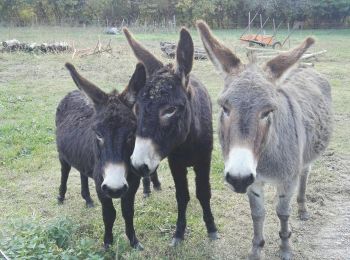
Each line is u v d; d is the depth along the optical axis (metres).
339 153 3.30
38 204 2.54
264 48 9.12
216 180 2.83
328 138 2.20
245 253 2.05
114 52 8.59
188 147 1.96
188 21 16.83
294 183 1.81
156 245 2.09
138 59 1.97
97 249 2.01
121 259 1.95
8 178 2.87
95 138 1.86
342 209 2.48
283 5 16.25
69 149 2.21
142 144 1.69
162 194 2.67
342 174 2.94
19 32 12.53
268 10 16.33
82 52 8.19
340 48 9.73
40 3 16.56
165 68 1.85
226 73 1.59
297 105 1.84
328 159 3.19
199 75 6.38
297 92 1.96
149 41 10.74
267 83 1.48
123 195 1.81
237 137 1.41
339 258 2.02
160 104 1.70
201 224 2.30
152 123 1.70
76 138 2.16
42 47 8.50
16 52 8.30
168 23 15.16
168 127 1.74
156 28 14.12
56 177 2.91
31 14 16.20
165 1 16.86
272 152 1.67
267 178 1.75
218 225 2.30
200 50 7.71
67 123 2.30
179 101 1.75
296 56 1.61
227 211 2.45
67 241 1.94
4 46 8.50
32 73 6.49
